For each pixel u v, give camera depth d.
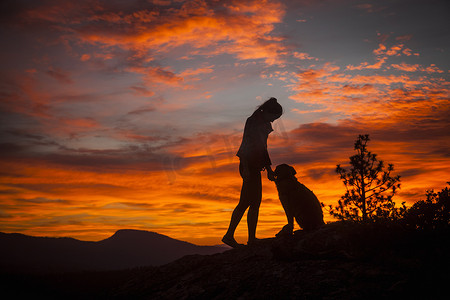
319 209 6.00
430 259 4.17
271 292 4.18
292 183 5.99
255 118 6.29
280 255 5.07
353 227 5.12
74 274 8.29
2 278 7.51
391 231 4.81
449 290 3.59
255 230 6.33
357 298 3.70
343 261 4.55
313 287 4.06
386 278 3.97
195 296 4.74
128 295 5.70
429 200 5.25
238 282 4.71
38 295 6.36
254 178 6.27
